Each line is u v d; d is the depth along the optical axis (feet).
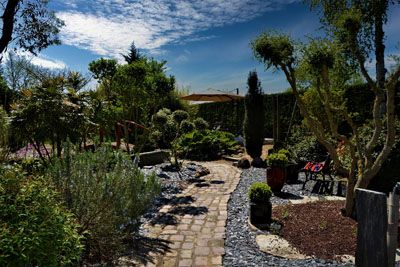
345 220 13.99
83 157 11.99
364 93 29.68
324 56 13.64
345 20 13.30
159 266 10.66
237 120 51.96
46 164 14.33
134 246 12.28
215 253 11.66
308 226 13.70
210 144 37.29
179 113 33.27
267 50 14.34
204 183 23.80
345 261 10.85
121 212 11.82
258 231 13.74
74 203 10.73
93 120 23.22
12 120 16.34
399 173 18.37
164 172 27.37
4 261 5.80
